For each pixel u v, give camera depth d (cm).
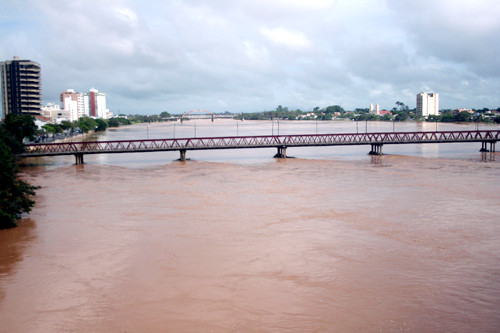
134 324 2778
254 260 3753
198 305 2998
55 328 2752
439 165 9769
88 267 3662
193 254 3912
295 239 4294
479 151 13112
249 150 14562
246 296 3114
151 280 3391
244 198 6209
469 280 3338
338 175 8388
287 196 6325
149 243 4225
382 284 3275
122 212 5456
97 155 13200
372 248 4019
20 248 4156
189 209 5559
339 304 2991
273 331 2680
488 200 5934
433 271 3500
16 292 3225
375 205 5684
